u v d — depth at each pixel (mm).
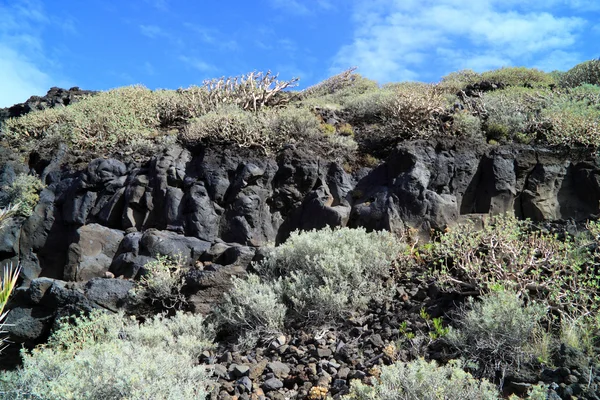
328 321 6363
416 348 5195
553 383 4258
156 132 12328
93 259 9070
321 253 7352
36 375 4750
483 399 3957
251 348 6188
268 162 9992
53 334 6906
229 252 8297
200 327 6637
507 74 15375
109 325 6781
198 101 13406
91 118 12695
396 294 6785
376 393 4164
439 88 15023
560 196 9117
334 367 5312
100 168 10531
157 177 9945
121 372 4340
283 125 10758
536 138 10031
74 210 10219
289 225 9570
